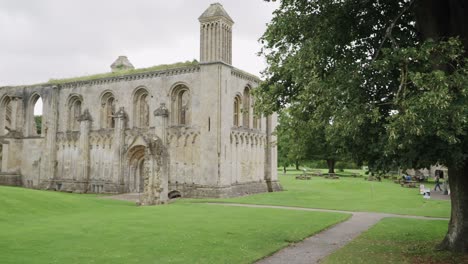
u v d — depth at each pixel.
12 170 54.34
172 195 43.91
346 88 13.77
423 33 15.14
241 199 38.97
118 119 47.84
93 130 50.25
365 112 13.27
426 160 13.06
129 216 24.16
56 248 14.80
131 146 46.66
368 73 14.26
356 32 15.91
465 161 13.98
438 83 11.51
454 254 14.78
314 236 19.23
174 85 45.38
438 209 30.91
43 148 53.41
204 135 42.34
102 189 48.56
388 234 19.66
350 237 19.06
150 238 17.08
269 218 24.38
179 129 44.25
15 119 55.72
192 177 43.00
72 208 27.70
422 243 17.28
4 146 54.12
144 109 48.50
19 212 23.69
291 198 40.34
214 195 40.94
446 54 12.80
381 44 14.48
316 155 75.06
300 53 15.48
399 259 14.43
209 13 43.12
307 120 17.67
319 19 15.53
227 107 43.06
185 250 15.09
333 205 33.88
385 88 14.98
